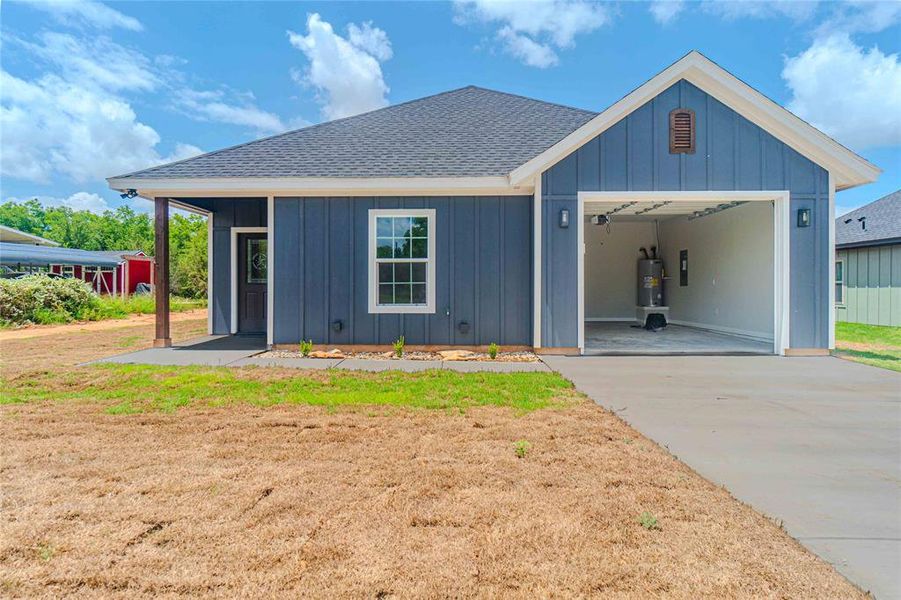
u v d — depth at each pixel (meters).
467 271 8.20
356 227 8.25
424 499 2.73
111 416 4.31
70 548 2.22
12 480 2.96
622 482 2.97
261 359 7.44
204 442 3.65
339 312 8.27
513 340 8.18
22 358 7.38
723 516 2.55
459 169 8.09
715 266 11.02
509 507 2.63
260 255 10.84
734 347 8.66
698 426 4.15
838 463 3.33
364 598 1.89
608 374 6.35
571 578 2.02
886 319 13.03
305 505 2.65
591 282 13.84
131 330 11.81
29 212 52.72
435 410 4.57
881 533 2.40
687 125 7.67
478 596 1.90
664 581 2.00
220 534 2.35
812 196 7.71
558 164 7.77
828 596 1.91
